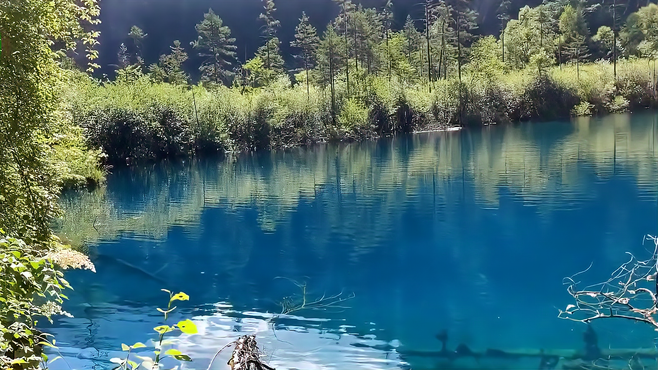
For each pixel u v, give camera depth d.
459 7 59.94
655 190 16.88
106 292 10.12
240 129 39.38
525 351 7.30
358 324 8.42
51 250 7.54
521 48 60.53
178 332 8.08
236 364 2.72
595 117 45.78
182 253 13.06
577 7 68.50
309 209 17.67
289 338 7.84
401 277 10.73
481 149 30.27
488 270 10.91
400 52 57.19
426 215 15.70
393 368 6.88
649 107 48.81
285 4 95.12
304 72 57.66
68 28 8.77
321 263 11.91
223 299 9.71
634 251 11.47
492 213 15.38
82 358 7.18
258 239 14.22
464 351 7.36
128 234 15.10
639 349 7.24
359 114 43.22
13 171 7.88
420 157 29.02
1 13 7.31
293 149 39.25
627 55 60.62
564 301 9.12
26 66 7.67
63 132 9.41
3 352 3.45
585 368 6.73
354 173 24.97
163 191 22.89
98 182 24.92
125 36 86.81
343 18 57.16
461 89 47.16
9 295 3.53
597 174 19.81
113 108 32.00
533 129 39.97
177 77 59.09
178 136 35.28
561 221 14.11
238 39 93.19
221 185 24.00
